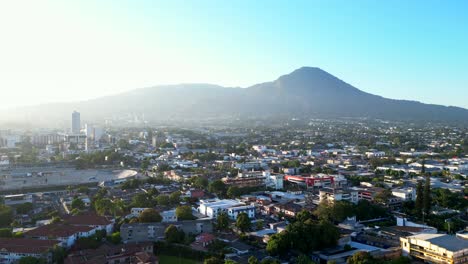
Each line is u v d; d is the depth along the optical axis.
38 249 194.75
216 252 199.12
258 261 186.50
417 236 199.50
